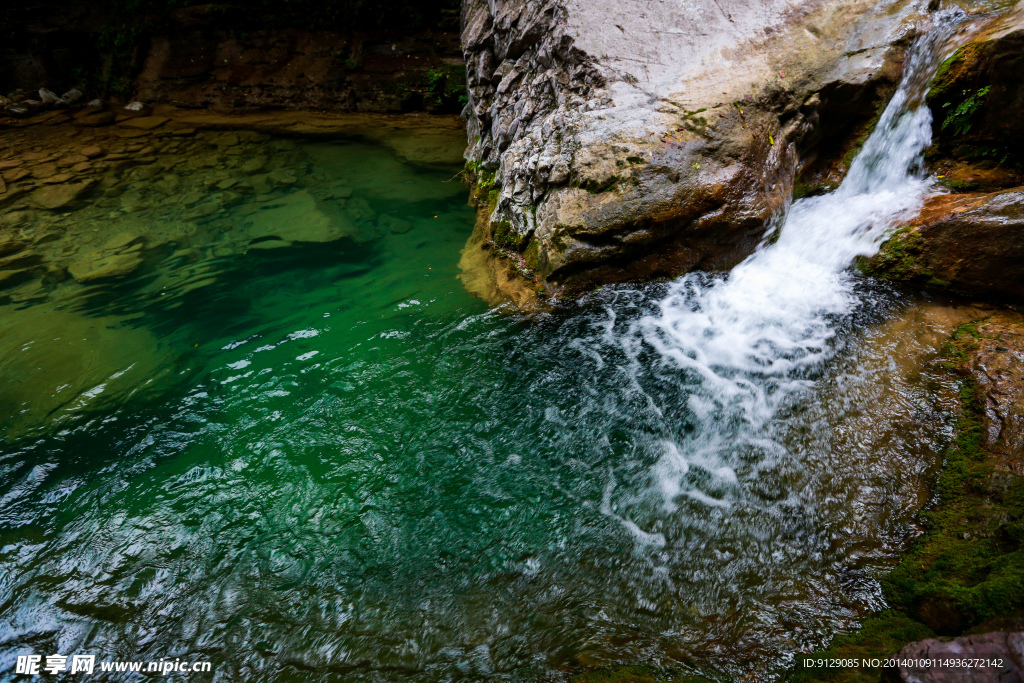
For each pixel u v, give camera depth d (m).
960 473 3.16
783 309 4.52
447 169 8.88
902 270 4.39
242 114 11.79
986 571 2.60
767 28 5.50
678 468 3.66
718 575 3.04
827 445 3.56
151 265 6.43
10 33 11.80
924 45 5.09
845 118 5.43
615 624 2.89
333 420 4.27
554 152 5.34
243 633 2.99
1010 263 3.93
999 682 1.95
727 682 2.53
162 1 12.58
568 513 3.49
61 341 5.20
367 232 7.05
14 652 2.96
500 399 4.35
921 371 3.79
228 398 4.51
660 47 5.50
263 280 6.09
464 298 5.52
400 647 2.88
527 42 6.50
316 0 12.45
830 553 3.04
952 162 4.93
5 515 3.65
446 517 3.53
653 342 4.62
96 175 8.88
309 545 3.42
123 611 3.12
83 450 4.10
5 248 6.83
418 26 12.54
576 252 4.91
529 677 2.68
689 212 4.75
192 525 3.56
